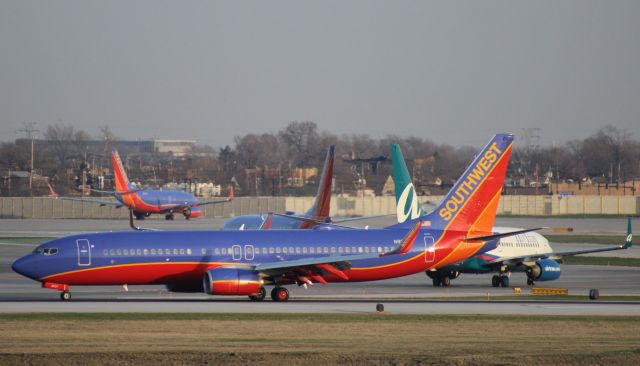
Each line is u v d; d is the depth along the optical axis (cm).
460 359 16112
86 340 17850
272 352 16588
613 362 16100
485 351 16950
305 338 18375
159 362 15688
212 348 16988
